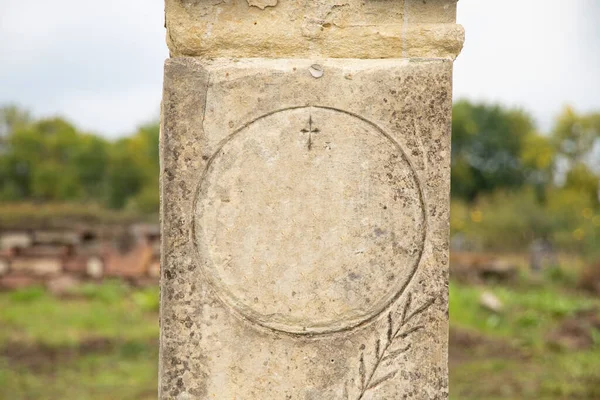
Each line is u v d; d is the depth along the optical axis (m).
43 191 34.78
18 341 8.29
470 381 7.14
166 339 2.63
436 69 2.72
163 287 2.66
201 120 2.66
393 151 2.71
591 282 13.21
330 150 2.69
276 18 2.78
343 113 2.70
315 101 2.69
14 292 10.99
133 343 8.30
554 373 7.45
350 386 2.67
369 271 2.69
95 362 7.60
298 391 2.66
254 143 2.67
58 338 8.48
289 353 2.66
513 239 19.84
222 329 2.64
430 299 2.70
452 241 19.97
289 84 2.68
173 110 2.65
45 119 38.25
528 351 8.43
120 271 11.95
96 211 17.59
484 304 10.29
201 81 2.66
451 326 9.41
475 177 39.84
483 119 40.34
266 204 2.67
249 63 2.69
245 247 2.66
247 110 2.67
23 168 35.91
